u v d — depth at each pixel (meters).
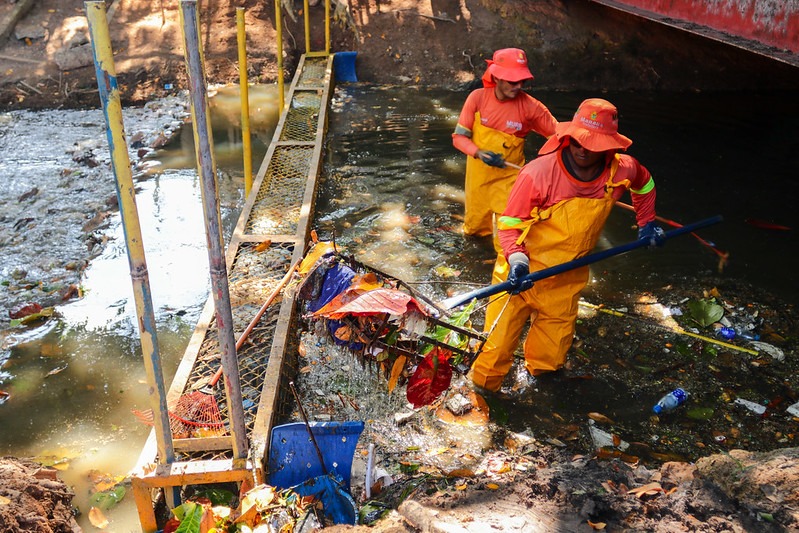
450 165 8.09
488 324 4.46
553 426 4.34
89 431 4.27
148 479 3.29
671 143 8.91
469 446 4.15
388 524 3.03
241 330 4.64
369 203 7.13
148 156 8.30
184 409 3.86
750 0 6.19
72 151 8.37
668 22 7.17
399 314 3.24
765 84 11.27
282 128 8.35
